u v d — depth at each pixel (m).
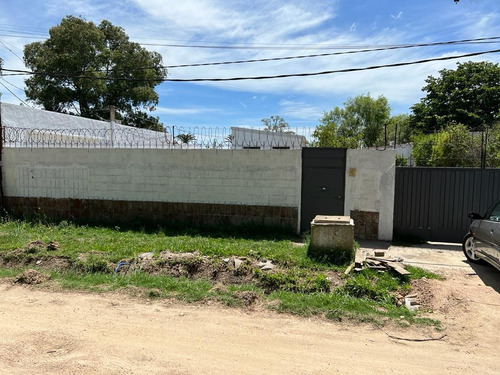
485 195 8.52
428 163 15.48
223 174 9.38
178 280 5.81
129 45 30.55
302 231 9.02
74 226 9.55
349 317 4.55
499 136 14.27
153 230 9.23
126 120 34.22
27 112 14.09
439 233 8.81
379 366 3.47
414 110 32.22
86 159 10.27
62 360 3.45
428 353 3.74
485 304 4.87
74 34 27.03
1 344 3.78
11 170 10.88
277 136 13.23
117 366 3.35
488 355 3.71
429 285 5.45
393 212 8.80
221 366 3.41
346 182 8.77
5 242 7.72
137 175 9.93
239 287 5.52
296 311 4.73
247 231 9.00
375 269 5.98
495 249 5.61
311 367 3.43
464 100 28.53
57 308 4.83
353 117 39.75
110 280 5.81
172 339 3.96
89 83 27.42
